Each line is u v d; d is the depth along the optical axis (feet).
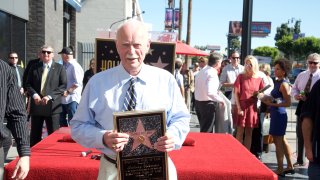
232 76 30.73
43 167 10.83
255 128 21.12
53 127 21.16
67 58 24.73
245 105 20.56
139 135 7.72
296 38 211.61
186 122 8.37
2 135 8.77
